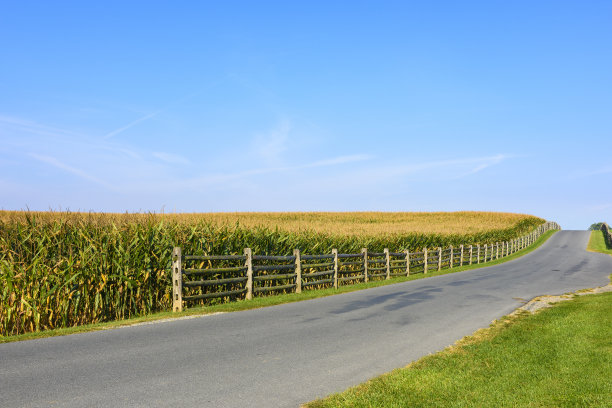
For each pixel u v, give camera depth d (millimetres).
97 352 7383
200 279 13617
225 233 15188
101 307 11188
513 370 6543
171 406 5125
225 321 10391
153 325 9812
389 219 76750
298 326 9891
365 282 20219
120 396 5391
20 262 10430
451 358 7270
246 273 14258
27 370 6336
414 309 12438
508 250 44781
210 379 6109
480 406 5199
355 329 9664
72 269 10766
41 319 10297
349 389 5742
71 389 5598
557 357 7227
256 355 7398
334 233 24531
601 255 41125
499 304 13438
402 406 5172
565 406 5227
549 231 81438
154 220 13531
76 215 13727
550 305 13297
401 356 7504
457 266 32188
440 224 64188
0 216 13164
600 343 8062
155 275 12578
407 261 24922
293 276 16109
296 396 5539
